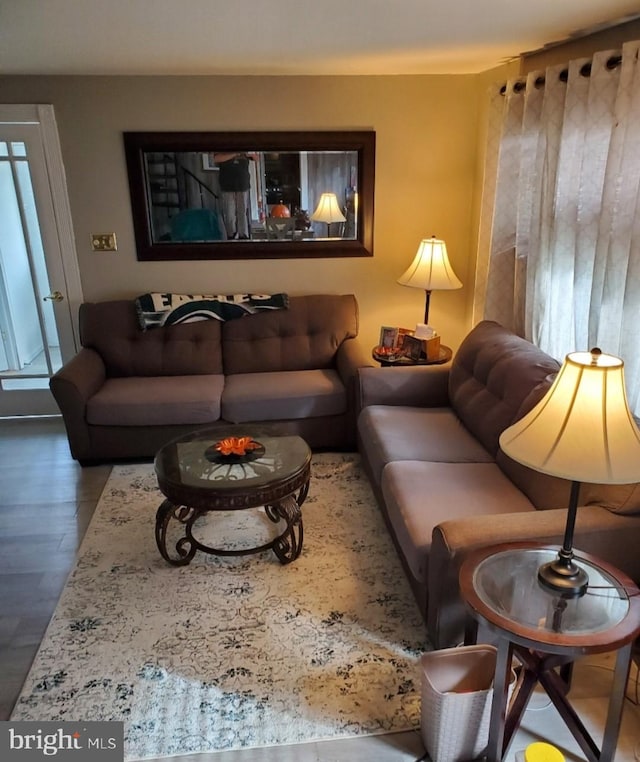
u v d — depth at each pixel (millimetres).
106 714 1997
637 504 2006
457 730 1767
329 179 4082
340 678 2131
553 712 1988
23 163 3939
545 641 1558
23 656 2250
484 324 3432
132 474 3594
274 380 3812
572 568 1763
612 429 1575
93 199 4016
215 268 4199
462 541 1956
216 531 3027
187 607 2488
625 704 2014
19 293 4219
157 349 3990
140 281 4199
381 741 1899
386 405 3449
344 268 4270
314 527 3037
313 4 2043
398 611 2453
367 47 2902
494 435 2803
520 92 3246
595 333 2604
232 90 3869
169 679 2131
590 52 2711
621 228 2404
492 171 3613
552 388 1703
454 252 4324
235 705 2025
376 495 3137
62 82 3783
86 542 2939
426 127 4051
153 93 3840
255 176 4031
